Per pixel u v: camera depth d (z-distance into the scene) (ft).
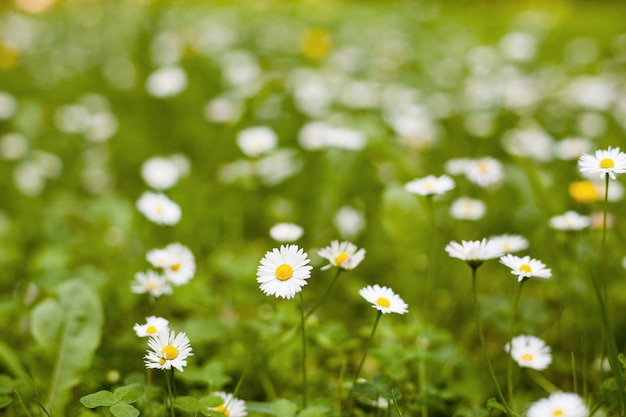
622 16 6.38
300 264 1.80
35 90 3.99
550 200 2.31
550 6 7.28
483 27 5.98
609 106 3.21
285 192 2.71
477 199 2.54
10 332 2.14
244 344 2.10
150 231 2.47
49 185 2.93
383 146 2.49
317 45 4.23
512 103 3.40
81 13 5.48
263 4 6.79
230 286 2.32
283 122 3.13
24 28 5.03
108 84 3.98
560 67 4.38
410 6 7.29
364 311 2.32
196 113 3.26
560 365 2.09
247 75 3.68
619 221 2.42
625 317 2.18
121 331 2.17
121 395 1.77
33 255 2.44
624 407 1.78
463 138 3.10
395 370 1.94
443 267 2.41
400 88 3.86
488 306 2.18
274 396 2.01
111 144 3.14
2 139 3.13
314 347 2.07
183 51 3.80
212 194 2.64
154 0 4.86
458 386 2.01
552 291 2.28
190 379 1.93
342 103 3.41
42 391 1.93
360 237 2.49
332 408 1.88
